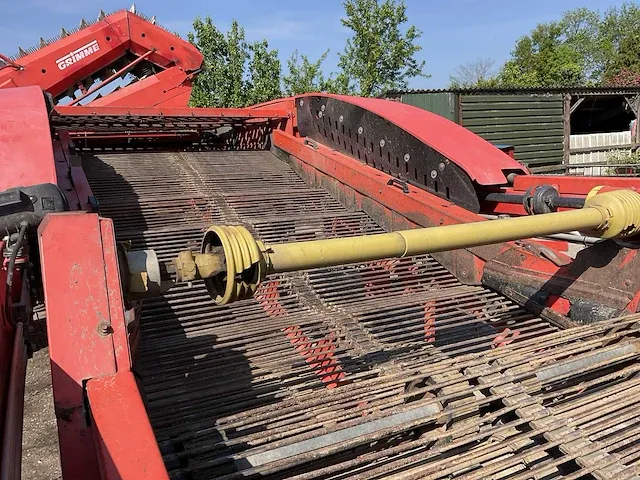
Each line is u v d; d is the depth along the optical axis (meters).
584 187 3.27
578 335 2.38
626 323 2.44
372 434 1.80
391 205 4.14
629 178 3.03
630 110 17.55
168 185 4.61
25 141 2.43
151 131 5.77
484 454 1.82
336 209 4.56
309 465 1.88
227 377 2.50
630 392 2.18
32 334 2.16
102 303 1.57
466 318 3.18
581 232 2.54
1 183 2.31
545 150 14.79
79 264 1.58
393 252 1.91
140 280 1.72
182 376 2.50
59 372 1.49
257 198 4.55
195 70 7.20
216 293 1.77
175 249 3.58
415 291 3.53
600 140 16.44
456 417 1.92
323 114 5.04
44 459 3.70
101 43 6.79
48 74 6.55
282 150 5.50
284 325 2.98
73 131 5.19
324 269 3.66
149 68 7.35
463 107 13.58
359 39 23.14
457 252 3.70
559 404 2.09
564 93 14.87
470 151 3.85
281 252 1.75
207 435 1.92
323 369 2.60
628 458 1.82
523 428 1.99
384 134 4.34
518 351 2.29
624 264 2.74
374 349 2.79
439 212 3.73
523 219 2.20
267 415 2.01
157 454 1.31
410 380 2.08
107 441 1.33
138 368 2.53
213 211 4.26
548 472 1.89
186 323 2.98
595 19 46.94
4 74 6.36
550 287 3.08
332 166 4.73
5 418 1.43
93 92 6.71
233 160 5.39
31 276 2.06
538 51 38.47
